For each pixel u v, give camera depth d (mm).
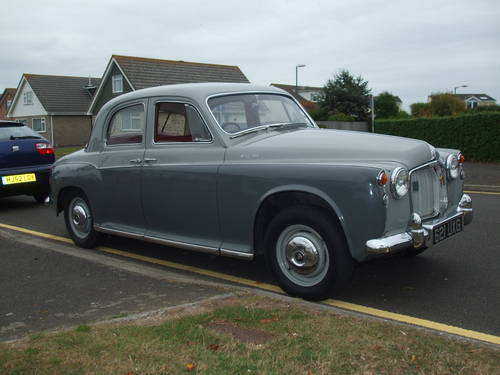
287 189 4312
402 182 4016
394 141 4555
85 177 6207
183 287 4668
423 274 5156
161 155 5332
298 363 2953
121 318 3791
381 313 4141
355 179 3988
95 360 3037
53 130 46875
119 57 37094
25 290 4789
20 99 50000
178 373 2869
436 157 4574
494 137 17234
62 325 3855
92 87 48938
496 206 8750
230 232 4805
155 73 37531
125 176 5688
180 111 5242
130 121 5770
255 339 3309
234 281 5105
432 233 4254
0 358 3084
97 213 6164
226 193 4746
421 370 2850
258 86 5672
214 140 4949
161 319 3723
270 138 4895
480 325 3875
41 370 2924
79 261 5812
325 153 4406
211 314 3748
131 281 4945
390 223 4008
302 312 3781
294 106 5781
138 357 3064
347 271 4168
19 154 9438
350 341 3238
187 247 5129
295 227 4371
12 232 7699
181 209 5160
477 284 4824
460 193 5027
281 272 4500
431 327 3844
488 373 2801
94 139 6258
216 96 5184
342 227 4066
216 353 3100
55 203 6812
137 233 5660
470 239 6477
